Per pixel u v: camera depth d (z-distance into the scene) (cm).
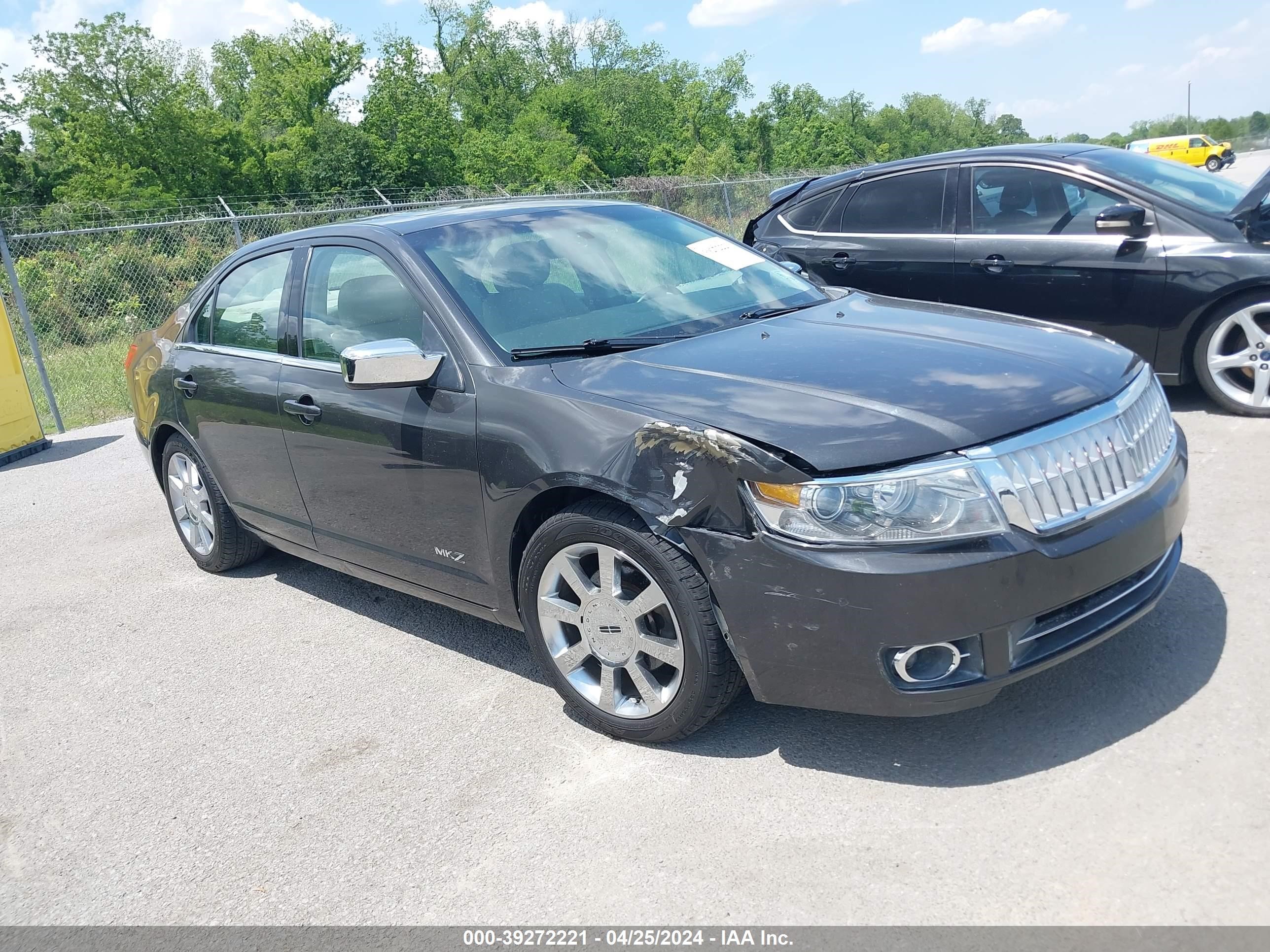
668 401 294
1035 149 644
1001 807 264
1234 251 548
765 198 2183
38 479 769
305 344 410
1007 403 275
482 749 327
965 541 253
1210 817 249
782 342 334
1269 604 349
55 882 288
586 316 360
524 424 315
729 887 248
